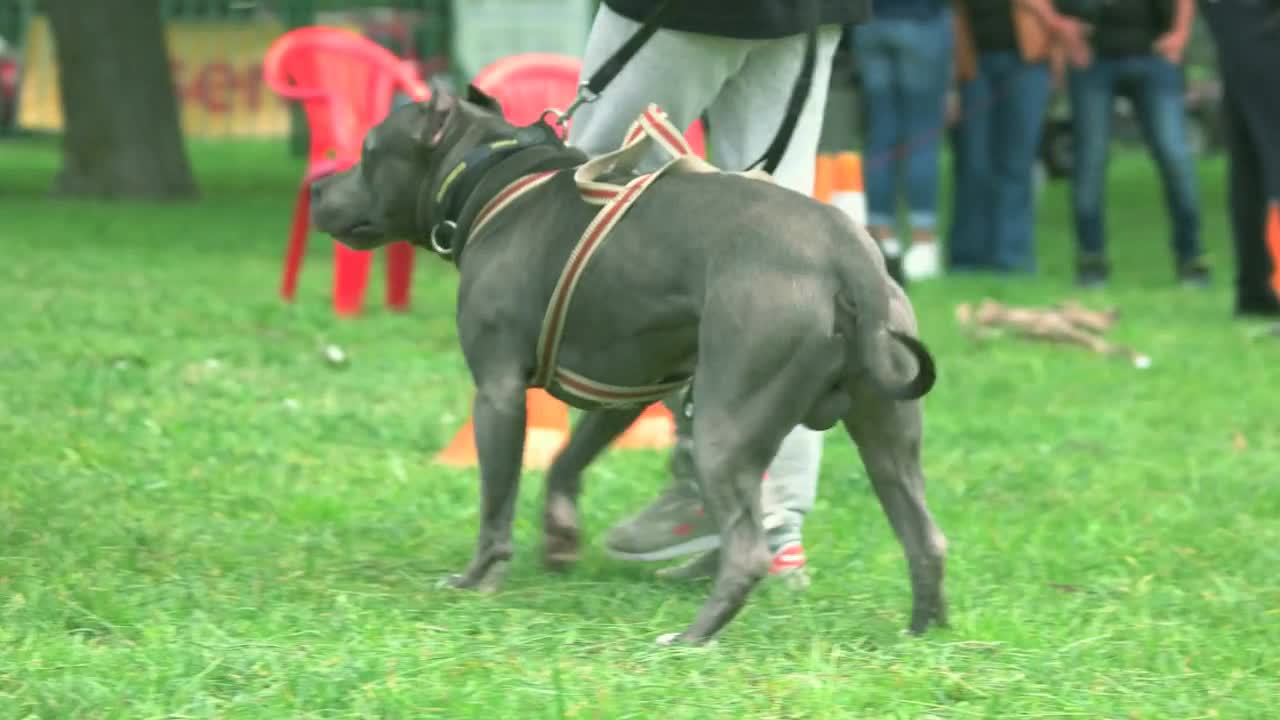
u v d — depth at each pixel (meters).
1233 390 14.92
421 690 6.72
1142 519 10.43
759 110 8.91
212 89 49.16
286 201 33.75
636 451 12.02
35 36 46.44
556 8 38.28
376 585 8.52
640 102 8.63
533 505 10.31
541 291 7.81
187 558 8.87
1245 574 9.22
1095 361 16.31
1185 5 22.33
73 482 10.36
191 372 14.24
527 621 7.80
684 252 7.39
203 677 6.81
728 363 7.21
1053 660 7.47
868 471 7.70
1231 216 19.41
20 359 14.27
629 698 6.71
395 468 11.12
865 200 22.48
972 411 13.89
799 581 8.70
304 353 15.44
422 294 20.31
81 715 6.41
